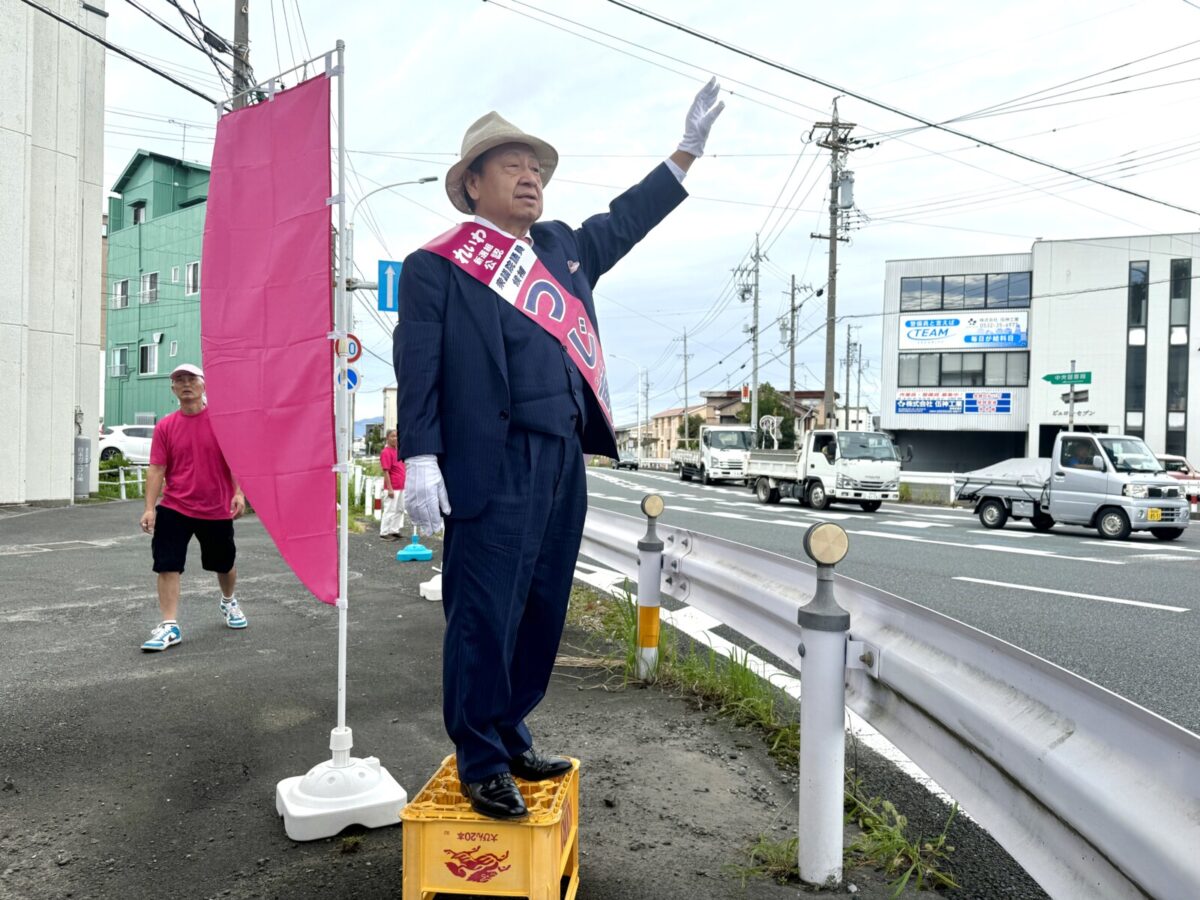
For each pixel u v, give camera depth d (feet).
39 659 15.83
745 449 109.50
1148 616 21.63
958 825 9.25
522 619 7.79
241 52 45.68
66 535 36.58
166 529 17.15
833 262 94.89
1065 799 5.48
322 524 9.27
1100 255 113.70
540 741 11.59
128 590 23.20
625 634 17.02
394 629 18.70
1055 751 5.65
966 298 122.62
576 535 7.78
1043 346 116.67
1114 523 45.68
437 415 7.23
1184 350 110.11
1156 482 44.93
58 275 50.01
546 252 7.91
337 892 7.65
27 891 7.66
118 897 7.56
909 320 125.59
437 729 12.09
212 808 9.48
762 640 11.69
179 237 100.37
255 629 18.61
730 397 295.07
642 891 7.64
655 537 14.58
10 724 12.16
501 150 7.63
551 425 7.31
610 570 27.81
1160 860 4.66
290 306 9.33
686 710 13.03
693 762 10.84
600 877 7.90
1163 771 4.86
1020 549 37.96
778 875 7.93
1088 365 114.42
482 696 7.11
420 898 6.90
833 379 95.45
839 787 7.68
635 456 225.76
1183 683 15.25
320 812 8.75
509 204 7.64
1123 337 112.78
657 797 9.74
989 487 53.06
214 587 23.97
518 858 6.84
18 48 45.57
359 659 16.01
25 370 47.37
